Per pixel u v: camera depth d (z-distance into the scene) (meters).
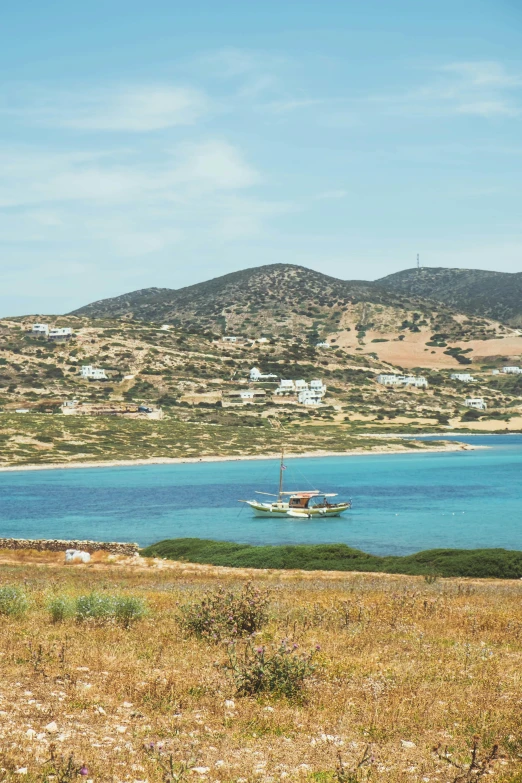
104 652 18.02
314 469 171.50
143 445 195.38
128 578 42.59
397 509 103.56
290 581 40.88
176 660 17.55
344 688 15.35
